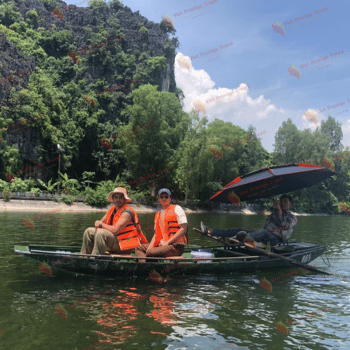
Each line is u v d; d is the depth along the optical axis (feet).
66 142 181.27
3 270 19.11
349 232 55.31
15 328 11.39
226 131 184.65
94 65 237.66
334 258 26.96
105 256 17.16
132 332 11.37
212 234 22.59
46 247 18.72
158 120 158.81
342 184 204.54
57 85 224.33
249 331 11.89
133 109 163.32
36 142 155.33
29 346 10.14
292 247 22.13
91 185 182.70
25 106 147.84
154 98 159.84
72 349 10.02
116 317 12.68
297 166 21.67
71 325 11.78
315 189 187.32
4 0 249.75
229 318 13.07
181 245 18.99
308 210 182.29
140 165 156.35
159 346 10.41
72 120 205.26
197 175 150.82
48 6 265.54
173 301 14.83
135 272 17.71
